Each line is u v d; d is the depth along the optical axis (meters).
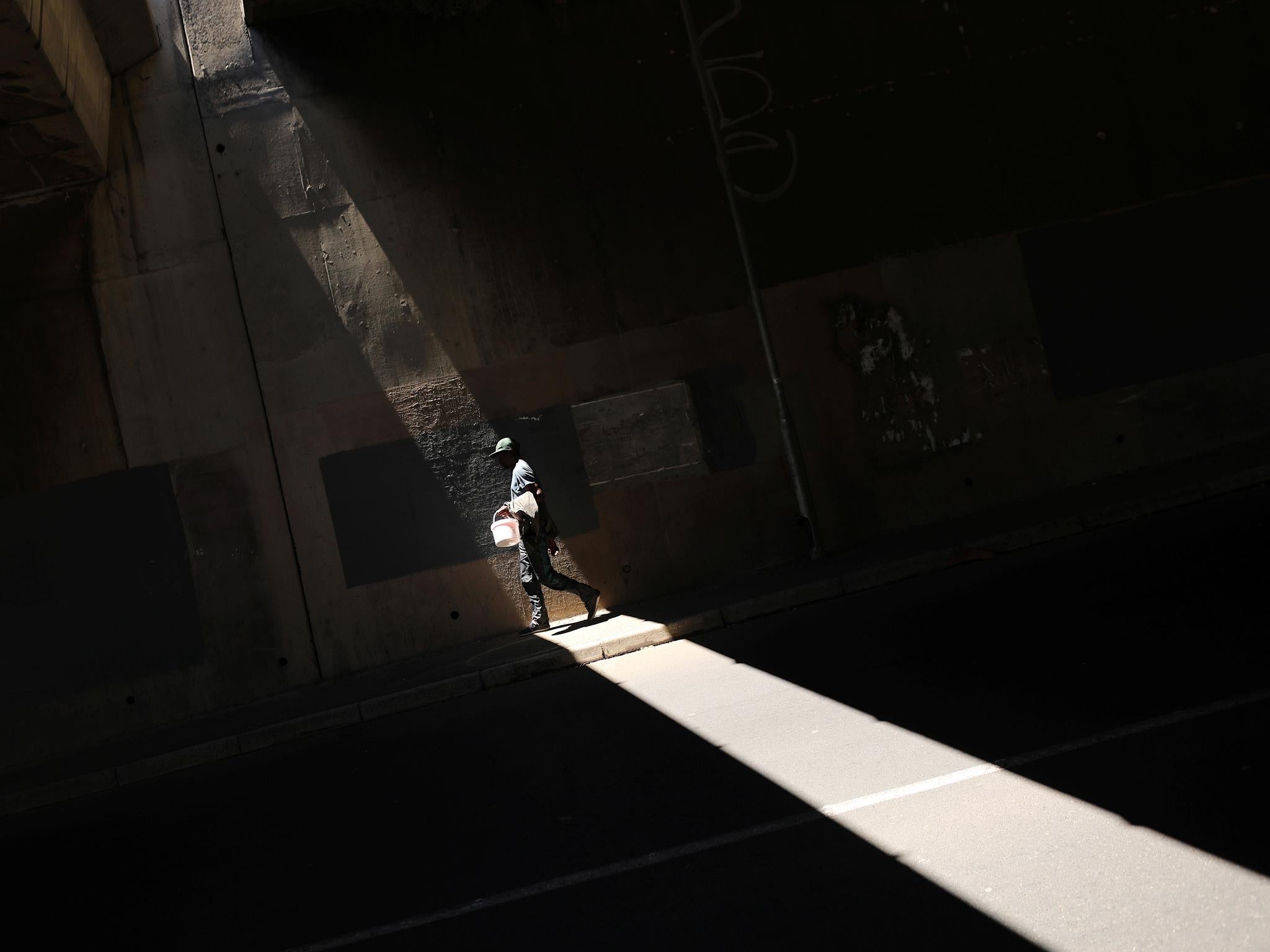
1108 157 12.85
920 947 3.46
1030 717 5.50
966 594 8.80
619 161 12.49
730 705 7.05
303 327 12.13
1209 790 4.19
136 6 11.56
